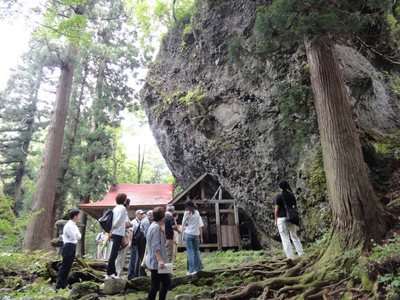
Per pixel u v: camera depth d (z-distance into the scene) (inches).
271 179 383.2
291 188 354.3
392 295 136.1
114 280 218.7
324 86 225.1
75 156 773.9
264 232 444.1
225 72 477.7
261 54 269.9
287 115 345.1
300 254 236.8
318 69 231.8
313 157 324.8
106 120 793.6
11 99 794.2
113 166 1069.1
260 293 191.6
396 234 180.4
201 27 530.9
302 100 323.3
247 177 428.8
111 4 816.3
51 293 205.9
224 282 224.8
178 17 628.4
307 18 196.9
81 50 745.6
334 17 196.1
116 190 615.5
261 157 399.9
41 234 491.8
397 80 443.8
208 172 522.3
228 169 461.7
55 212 673.0
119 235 224.8
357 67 361.7
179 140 575.5
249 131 422.9
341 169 202.7
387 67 447.2
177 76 597.0
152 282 165.6
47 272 263.9
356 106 335.0
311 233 299.7
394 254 152.1
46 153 542.0
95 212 561.6
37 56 626.8
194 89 540.1
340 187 200.7
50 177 528.1
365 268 161.5
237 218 477.1
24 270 270.5
